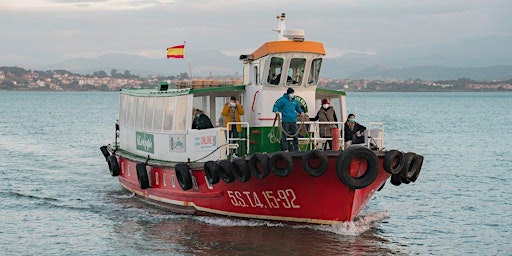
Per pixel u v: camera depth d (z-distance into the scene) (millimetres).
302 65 22750
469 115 116125
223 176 20656
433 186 32656
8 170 37562
